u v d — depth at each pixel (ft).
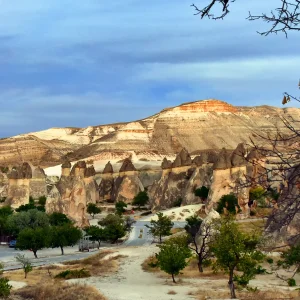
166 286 133.28
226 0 22.95
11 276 151.23
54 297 113.09
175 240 167.43
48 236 208.54
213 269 146.10
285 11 23.18
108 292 122.83
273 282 132.46
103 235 236.22
